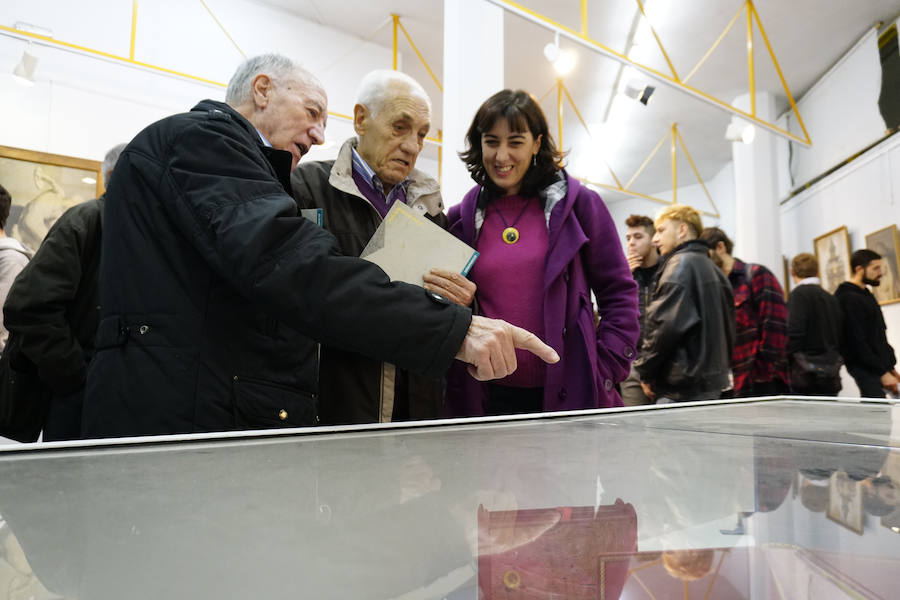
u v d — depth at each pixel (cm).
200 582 19
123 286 90
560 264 146
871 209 689
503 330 86
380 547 23
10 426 165
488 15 382
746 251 802
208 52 552
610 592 18
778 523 26
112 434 86
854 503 30
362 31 659
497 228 157
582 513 28
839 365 379
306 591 18
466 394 145
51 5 477
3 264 260
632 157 1034
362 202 137
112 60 462
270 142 133
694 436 60
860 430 65
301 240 84
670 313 236
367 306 83
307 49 625
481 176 161
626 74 752
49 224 454
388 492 33
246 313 92
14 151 443
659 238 280
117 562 21
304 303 82
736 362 304
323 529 26
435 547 23
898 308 637
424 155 945
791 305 387
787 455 47
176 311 89
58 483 36
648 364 244
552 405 143
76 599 17
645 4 629
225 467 42
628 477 38
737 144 825
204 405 87
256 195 87
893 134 647
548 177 156
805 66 771
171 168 88
